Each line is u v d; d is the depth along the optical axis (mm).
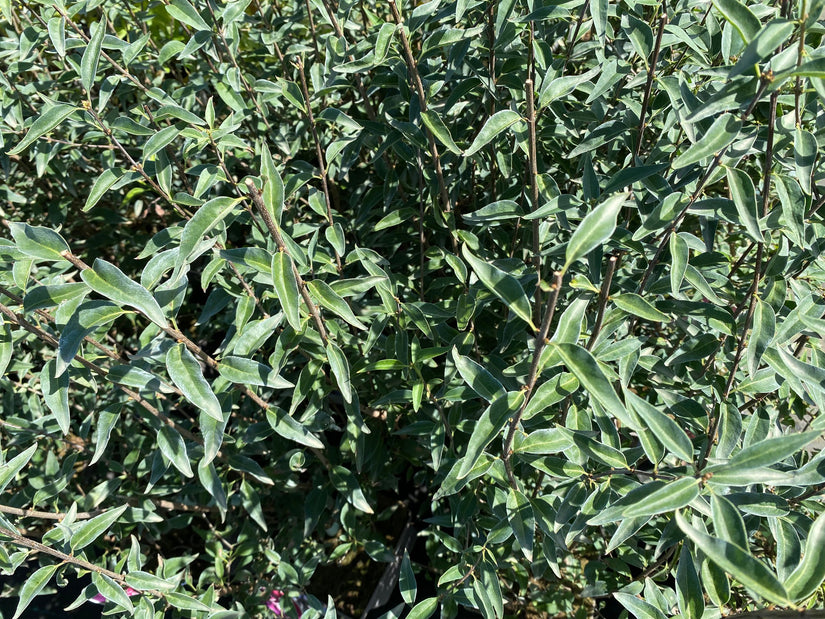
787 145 1459
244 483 2150
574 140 2195
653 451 1282
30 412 2520
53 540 1579
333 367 1631
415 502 3059
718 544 899
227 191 2766
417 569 2670
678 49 2117
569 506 1521
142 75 2637
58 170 2582
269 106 2678
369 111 2242
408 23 1626
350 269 2480
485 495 2176
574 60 2074
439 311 1960
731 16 1105
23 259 1288
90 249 2996
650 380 2123
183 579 2439
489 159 2244
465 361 1303
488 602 1697
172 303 1423
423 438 2295
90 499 1972
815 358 1550
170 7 1815
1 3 1918
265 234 1902
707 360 2021
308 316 1594
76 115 1715
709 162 1542
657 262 1690
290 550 2564
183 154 1868
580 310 1169
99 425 1562
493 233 2258
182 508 2477
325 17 2314
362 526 2508
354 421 2029
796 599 1023
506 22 1718
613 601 2660
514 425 1295
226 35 2059
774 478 1068
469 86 1851
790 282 1559
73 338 1245
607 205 954
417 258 2635
